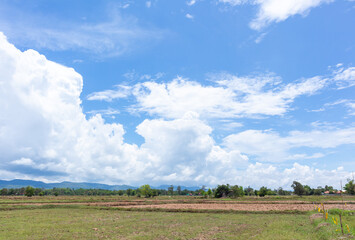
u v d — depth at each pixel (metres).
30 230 23.69
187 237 21.16
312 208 46.44
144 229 25.12
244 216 36.78
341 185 28.92
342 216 30.73
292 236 19.20
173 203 66.25
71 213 40.31
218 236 21.42
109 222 29.91
